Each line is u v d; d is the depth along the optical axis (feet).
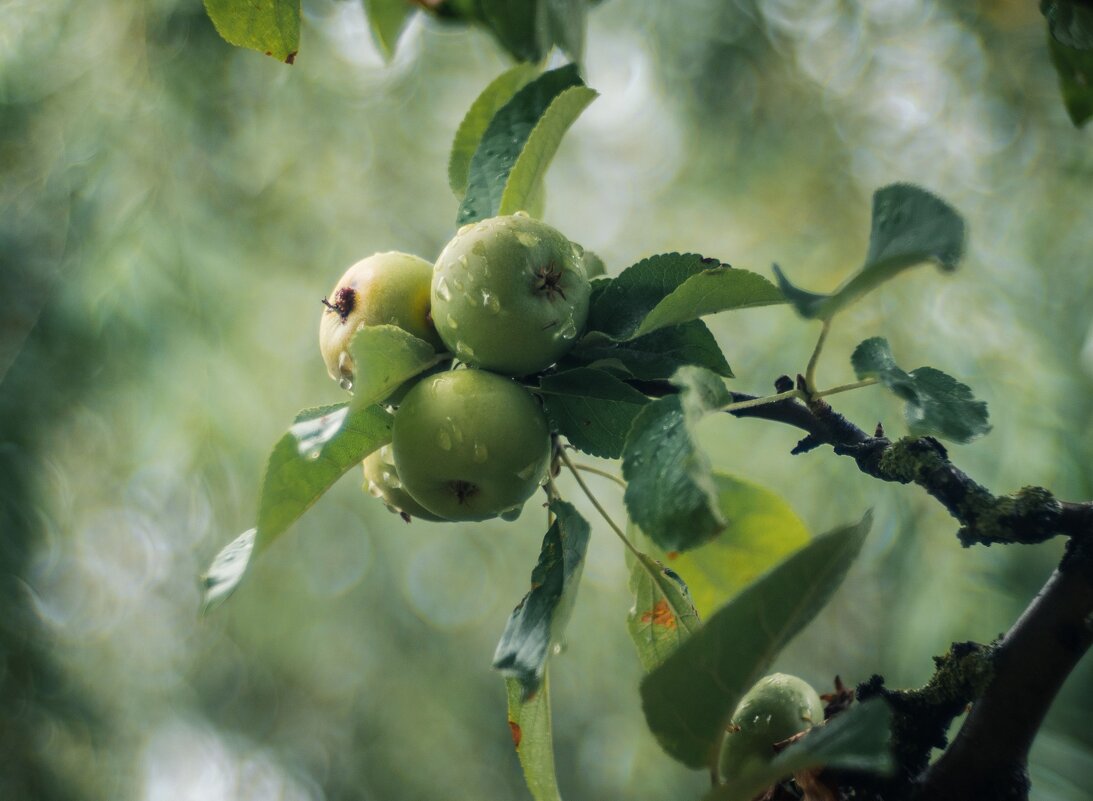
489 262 3.75
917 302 12.36
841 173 14.80
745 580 4.72
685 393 3.06
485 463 3.71
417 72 15.85
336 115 15.05
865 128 14.79
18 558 12.35
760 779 2.61
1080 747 10.23
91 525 14.46
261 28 4.67
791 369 12.76
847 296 3.06
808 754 2.58
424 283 4.15
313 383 14.84
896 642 12.05
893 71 14.78
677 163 16.28
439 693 17.21
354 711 17.56
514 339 3.76
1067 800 9.14
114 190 13.04
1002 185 13.37
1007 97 13.84
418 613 17.20
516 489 3.81
